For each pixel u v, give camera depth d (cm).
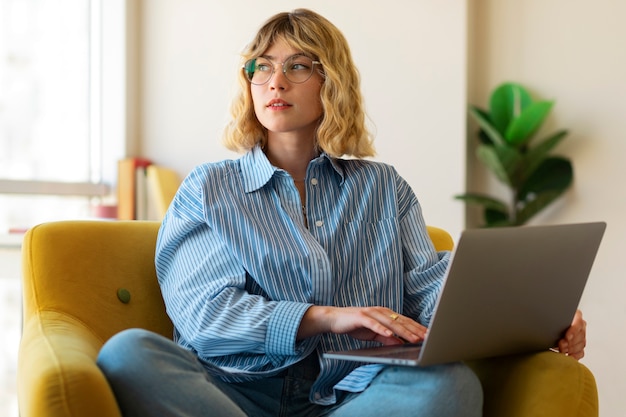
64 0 410
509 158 404
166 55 431
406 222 188
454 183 411
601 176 413
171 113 431
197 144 428
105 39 425
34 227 177
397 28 413
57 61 407
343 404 155
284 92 182
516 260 141
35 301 166
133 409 128
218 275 170
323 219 180
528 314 151
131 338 131
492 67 429
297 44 184
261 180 180
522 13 425
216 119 426
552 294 153
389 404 141
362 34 416
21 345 153
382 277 178
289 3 420
